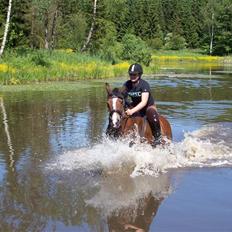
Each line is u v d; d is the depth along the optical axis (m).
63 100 21.03
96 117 15.91
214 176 8.42
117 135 8.76
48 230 5.94
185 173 8.62
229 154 10.24
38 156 10.10
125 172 8.68
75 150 10.69
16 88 26.72
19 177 8.43
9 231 5.91
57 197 7.28
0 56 34.09
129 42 49.62
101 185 7.91
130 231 5.86
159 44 109.00
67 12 59.09
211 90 26.83
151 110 8.89
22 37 47.88
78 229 5.96
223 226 5.99
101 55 44.75
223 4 105.56
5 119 15.45
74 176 8.48
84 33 56.06
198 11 124.38
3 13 45.97
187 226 6.00
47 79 32.19
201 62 79.19
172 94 24.48
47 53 39.09
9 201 7.08
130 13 113.31
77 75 34.16
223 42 102.06
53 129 13.52
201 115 16.67
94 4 50.41
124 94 8.69
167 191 7.54
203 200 7.05
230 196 7.23
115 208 6.75
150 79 35.59
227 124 14.52
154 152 9.02
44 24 51.97
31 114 16.62
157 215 6.43
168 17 132.38
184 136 12.52
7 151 10.63
